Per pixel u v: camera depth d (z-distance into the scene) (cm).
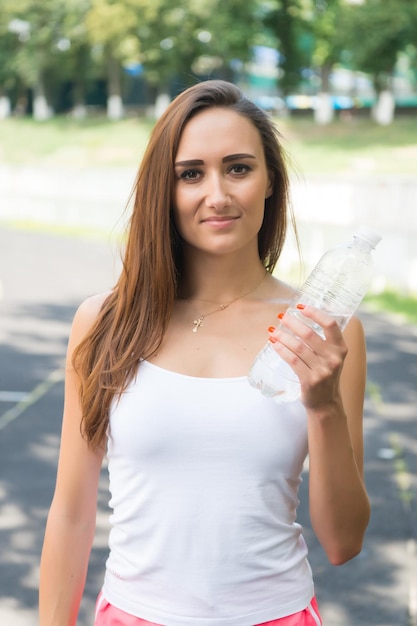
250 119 199
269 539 191
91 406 197
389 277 1403
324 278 188
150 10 4178
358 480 191
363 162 2867
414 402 750
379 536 486
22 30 5053
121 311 200
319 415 183
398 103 4162
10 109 5966
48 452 627
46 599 207
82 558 209
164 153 197
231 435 188
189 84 230
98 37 4334
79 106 5256
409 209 1477
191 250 207
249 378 189
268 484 190
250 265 209
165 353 199
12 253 1841
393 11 3406
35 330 1077
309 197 1644
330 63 3878
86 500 208
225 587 189
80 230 2334
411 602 416
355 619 402
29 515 518
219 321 204
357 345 202
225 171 196
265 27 4197
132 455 192
